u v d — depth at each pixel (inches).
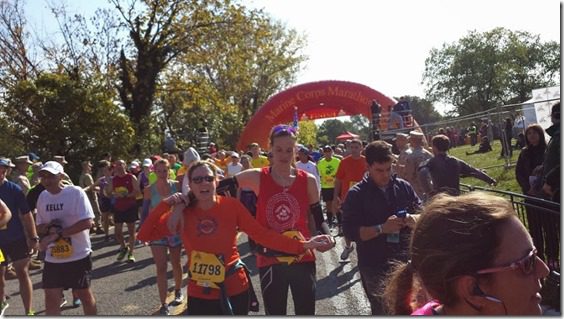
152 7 1091.9
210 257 157.9
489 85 2709.2
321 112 1359.5
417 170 309.4
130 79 1120.8
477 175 278.7
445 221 59.4
